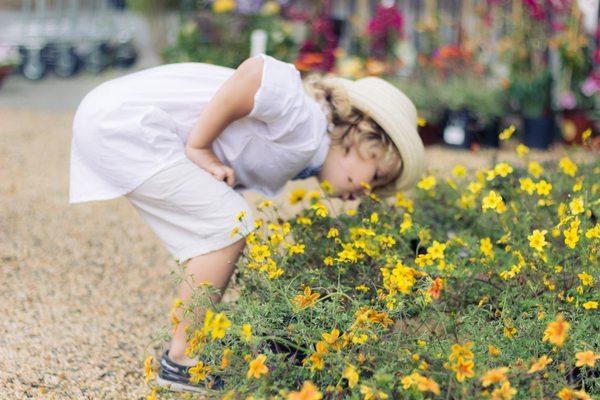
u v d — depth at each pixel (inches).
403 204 120.3
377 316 88.0
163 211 104.7
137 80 106.0
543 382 84.5
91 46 391.2
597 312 97.0
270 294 94.3
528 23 257.3
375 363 85.8
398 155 111.6
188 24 294.8
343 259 101.1
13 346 120.2
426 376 84.0
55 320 130.3
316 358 83.4
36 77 367.2
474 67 267.3
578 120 251.3
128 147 101.6
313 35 273.6
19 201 197.0
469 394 80.4
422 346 87.2
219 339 88.2
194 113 105.3
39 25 369.7
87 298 140.5
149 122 102.0
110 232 177.2
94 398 107.2
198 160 103.3
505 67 274.2
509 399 76.5
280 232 113.3
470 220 136.0
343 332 91.3
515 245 108.5
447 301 100.4
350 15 319.9
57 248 165.3
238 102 100.9
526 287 100.7
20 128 273.9
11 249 162.9
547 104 250.1
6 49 351.9
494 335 91.7
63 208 193.2
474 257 109.8
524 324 93.0
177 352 103.7
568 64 255.3
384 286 94.5
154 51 343.6
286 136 104.3
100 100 103.0
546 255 104.5
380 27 275.7
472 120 251.6
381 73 268.5
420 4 345.7
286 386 86.0
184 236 104.7
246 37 284.0
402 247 116.8
